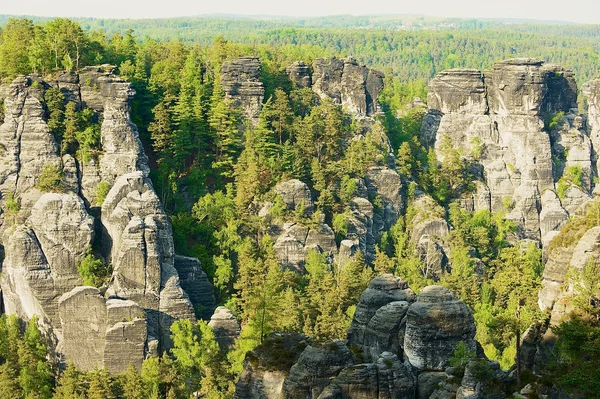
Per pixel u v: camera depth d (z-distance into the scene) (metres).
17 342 178.75
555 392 104.19
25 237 190.62
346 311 184.00
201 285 198.12
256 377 114.75
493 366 109.75
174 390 165.62
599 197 132.75
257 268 192.62
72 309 180.88
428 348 116.62
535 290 182.12
